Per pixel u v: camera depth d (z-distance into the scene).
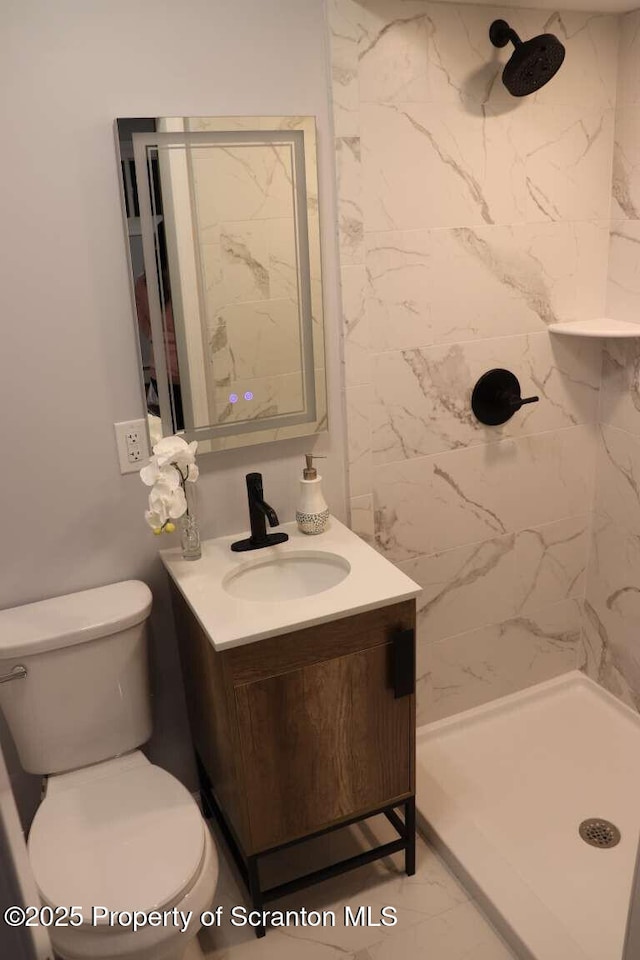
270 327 1.91
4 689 1.76
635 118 2.09
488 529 2.38
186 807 1.69
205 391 1.89
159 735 2.20
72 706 1.81
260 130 1.76
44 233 1.68
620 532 2.43
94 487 1.88
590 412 2.41
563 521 2.50
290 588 1.97
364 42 1.82
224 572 1.85
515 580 2.49
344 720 1.76
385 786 1.89
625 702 2.54
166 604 2.06
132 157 1.67
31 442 1.79
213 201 1.77
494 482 2.34
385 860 2.08
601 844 2.05
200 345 1.85
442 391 2.18
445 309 2.11
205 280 1.82
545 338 2.27
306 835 1.83
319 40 1.80
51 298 1.72
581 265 2.25
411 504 2.25
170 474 1.79
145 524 1.96
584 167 2.16
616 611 2.50
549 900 1.88
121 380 1.83
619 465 2.38
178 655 2.13
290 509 2.12
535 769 2.33
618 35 2.09
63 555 1.90
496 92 2.00
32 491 1.82
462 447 2.26
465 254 2.09
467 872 1.95
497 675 2.57
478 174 2.04
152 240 1.74
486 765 2.35
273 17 1.75
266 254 1.86
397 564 2.29
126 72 1.65
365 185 1.92
